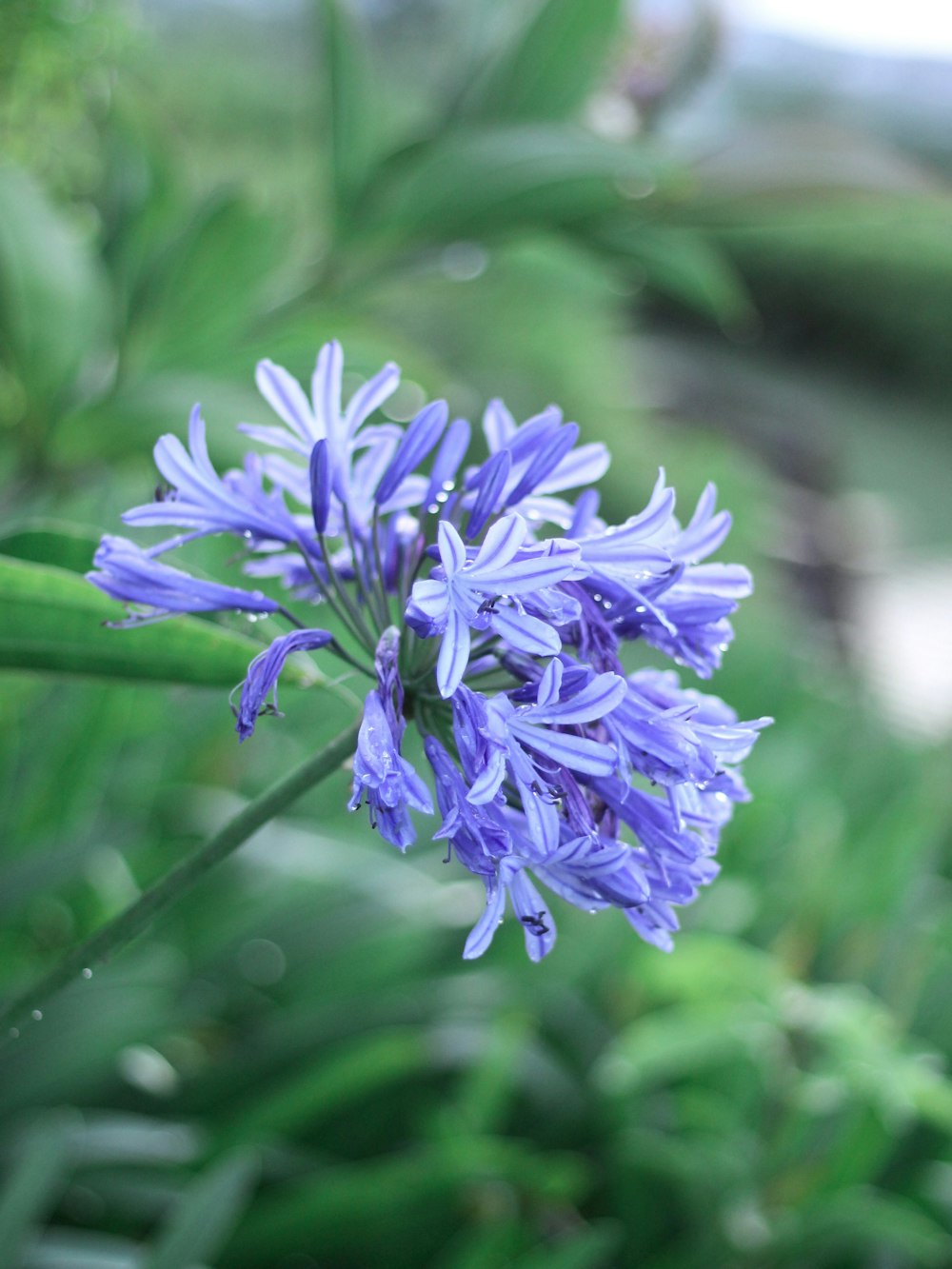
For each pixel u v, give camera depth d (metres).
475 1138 0.91
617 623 0.65
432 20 3.11
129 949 0.99
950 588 4.62
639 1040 0.92
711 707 0.66
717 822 0.65
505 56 1.01
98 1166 0.90
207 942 1.03
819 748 1.64
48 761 1.01
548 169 0.94
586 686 0.62
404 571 0.67
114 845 0.93
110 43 0.91
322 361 0.67
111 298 0.96
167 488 0.67
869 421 7.74
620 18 0.99
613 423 3.26
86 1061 0.90
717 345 9.06
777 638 2.12
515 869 0.62
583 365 3.18
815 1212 0.90
